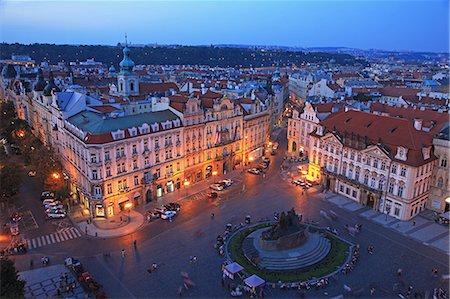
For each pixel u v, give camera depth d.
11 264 63.91
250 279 71.44
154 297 70.50
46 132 145.25
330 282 75.44
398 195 104.88
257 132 162.75
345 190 120.50
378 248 89.19
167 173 119.81
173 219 103.50
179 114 121.44
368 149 110.19
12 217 102.50
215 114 134.25
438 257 85.94
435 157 107.12
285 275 77.19
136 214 106.50
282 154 172.38
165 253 86.00
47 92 144.50
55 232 95.56
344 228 98.94
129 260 83.06
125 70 184.25
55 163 117.06
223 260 83.06
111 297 70.31
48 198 113.75
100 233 95.38
